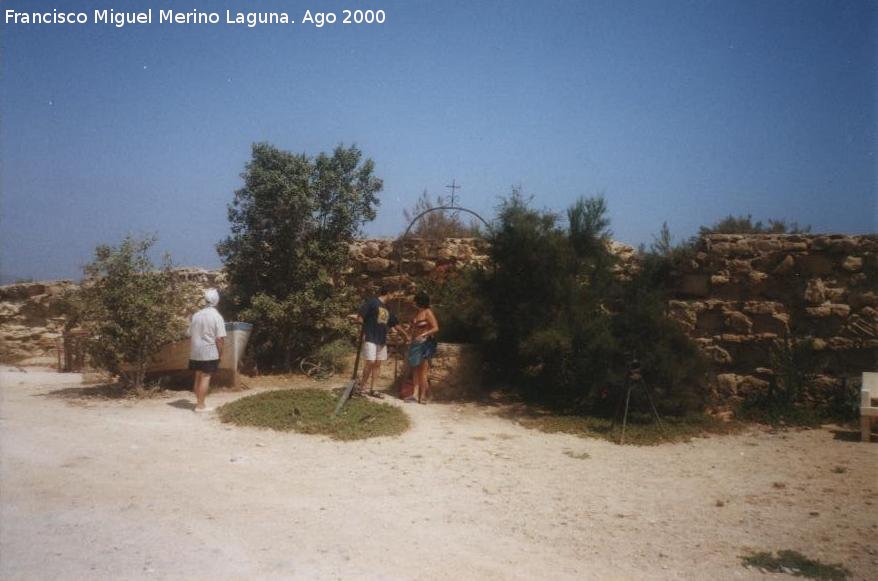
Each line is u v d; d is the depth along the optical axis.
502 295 12.05
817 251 10.98
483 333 11.91
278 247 13.83
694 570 5.16
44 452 7.80
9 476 6.90
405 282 15.18
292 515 6.08
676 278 12.01
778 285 11.19
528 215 12.20
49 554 5.05
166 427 9.20
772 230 15.28
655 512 6.45
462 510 6.38
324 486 6.95
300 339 13.89
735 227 15.68
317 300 13.77
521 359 12.02
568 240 12.22
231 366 11.91
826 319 10.77
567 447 8.86
